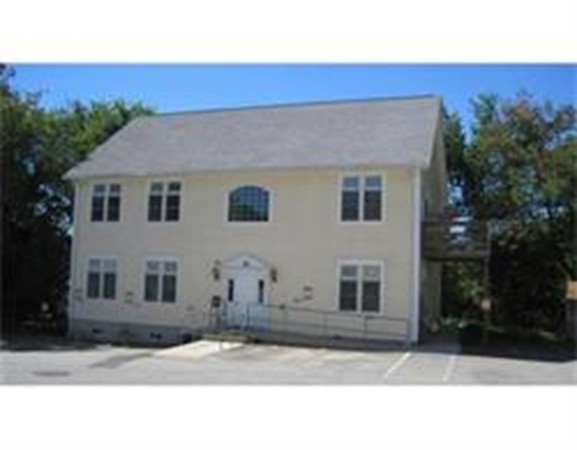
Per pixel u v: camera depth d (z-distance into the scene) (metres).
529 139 39.12
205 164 30.56
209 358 23.55
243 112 34.66
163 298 31.02
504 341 30.11
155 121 35.84
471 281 48.62
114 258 32.22
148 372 19.95
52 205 37.84
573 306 34.62
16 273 35.94
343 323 27.80
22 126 34.53
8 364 21.31
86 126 46.34
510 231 39.12
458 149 43.53
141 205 31.94
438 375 19.95
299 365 21.95
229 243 30.03
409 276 27.08
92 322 32.31
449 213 33.44
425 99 31.83
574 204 37.06
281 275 29.00
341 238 28.19
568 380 19.50
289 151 29.92
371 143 28.98
